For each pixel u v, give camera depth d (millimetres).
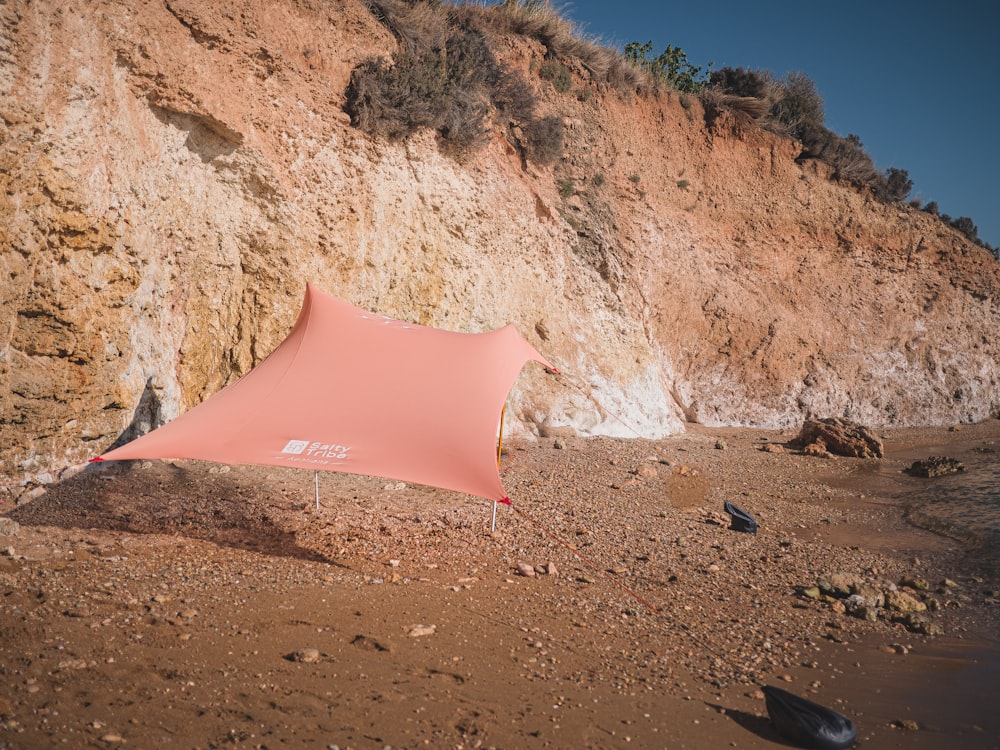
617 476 12258
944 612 7355
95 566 6223
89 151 8602
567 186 17484
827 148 25875
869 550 9609
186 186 10266
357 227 12281
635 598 6867
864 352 24297
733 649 5934
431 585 6605
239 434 6953
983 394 25688
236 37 10617
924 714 5000
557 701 4590
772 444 18094
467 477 6488
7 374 7902
